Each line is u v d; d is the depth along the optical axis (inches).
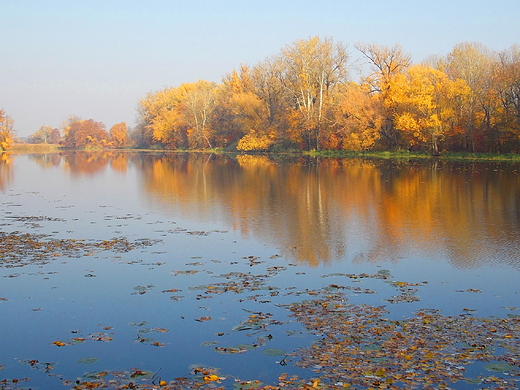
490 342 338.0
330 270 520.1
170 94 4847.4
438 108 2508.6
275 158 2748.5
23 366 317.4
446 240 654.5
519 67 2201.0
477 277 493.4
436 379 288.8
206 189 1259.2
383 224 767.1
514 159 2246.6
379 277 493.7
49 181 1533.0
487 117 2396.7
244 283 473.1
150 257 572.4
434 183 1332.4
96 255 579.5
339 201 1018.1
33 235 689.6
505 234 687.7
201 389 284.7
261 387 284.4
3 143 4207.7
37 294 446.3
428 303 418.3
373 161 2325.3
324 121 2982.3
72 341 352.8
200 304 419.5
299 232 711.7
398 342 339.0
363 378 291.4
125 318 393.1
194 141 4212.6
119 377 301.4
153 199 1072.8
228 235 693.9
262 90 3348.9
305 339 347.9
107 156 3543.3
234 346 340.2
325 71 2970.0
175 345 344.2
